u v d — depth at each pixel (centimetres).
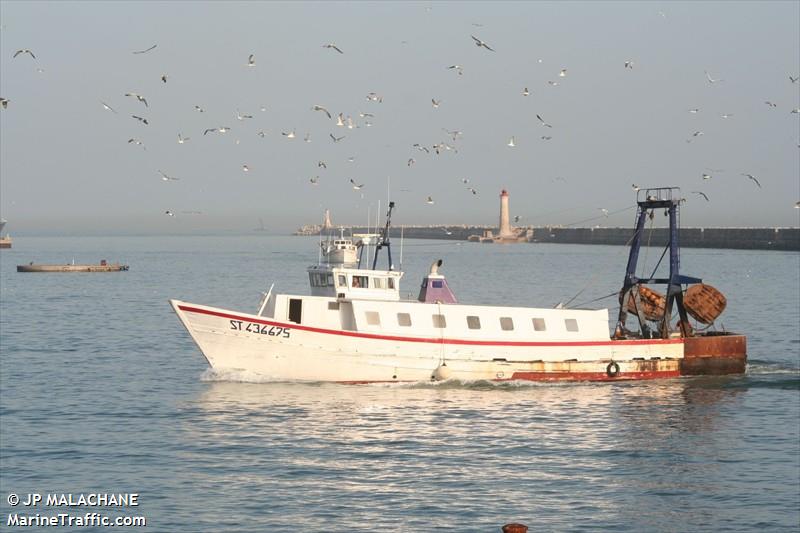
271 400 13475
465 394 14038
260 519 9075
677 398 14138
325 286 14962
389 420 12538
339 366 14212
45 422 12612
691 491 9925
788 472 10544
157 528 8875
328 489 9875
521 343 14650
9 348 19912
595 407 13462
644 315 16075
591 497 9744
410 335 14300
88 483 10075
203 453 11094
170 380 15662
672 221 15762
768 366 16850
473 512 9269
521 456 11081
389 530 8812
